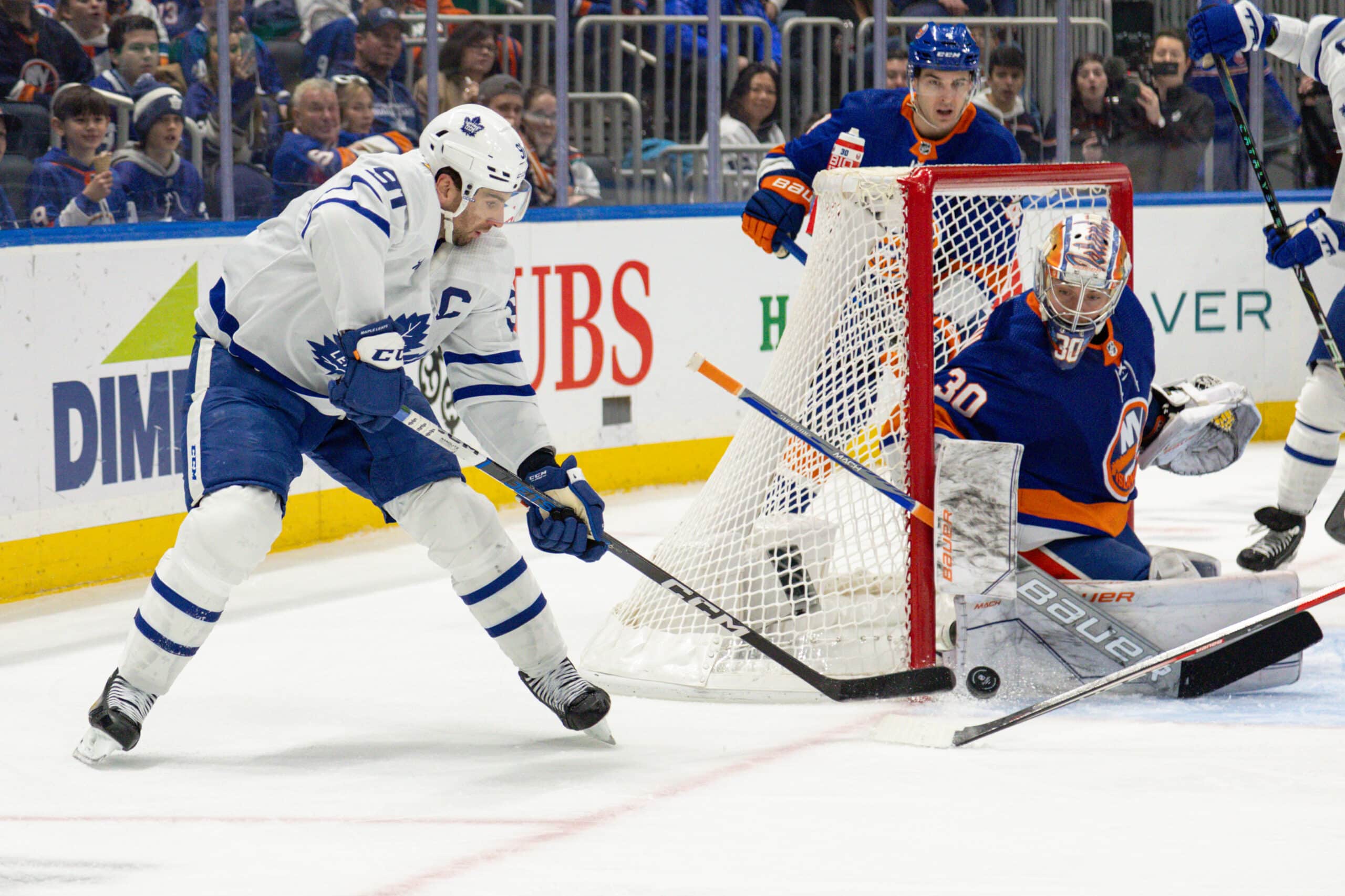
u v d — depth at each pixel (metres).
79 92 15.05
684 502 18.92
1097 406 9.76
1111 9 22.75
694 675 9.91
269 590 14.02
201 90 16.09
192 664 11.16
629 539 16.39
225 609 13.20
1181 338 23.31
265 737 9.14
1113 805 7.50
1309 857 6.71
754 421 10.74
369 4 17.55
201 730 9.32
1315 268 23.92
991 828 7.16
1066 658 9.67
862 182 10.05
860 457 10.39
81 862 6.87
